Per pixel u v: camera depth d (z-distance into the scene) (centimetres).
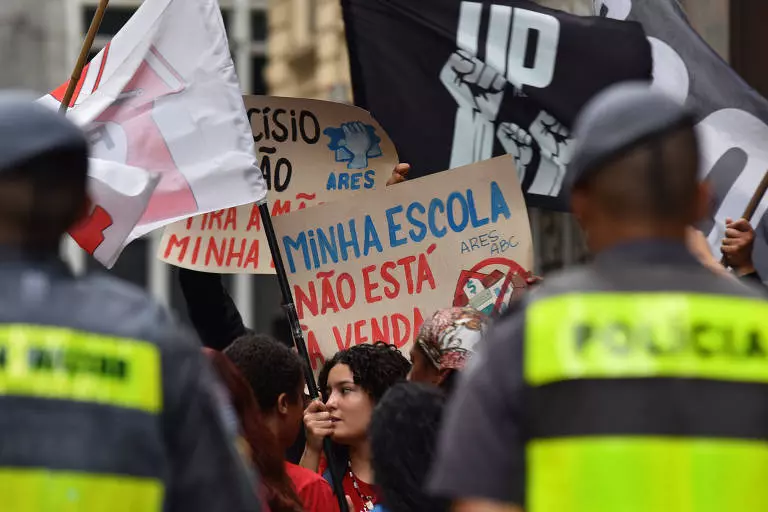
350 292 1462
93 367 661
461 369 1160
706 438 640
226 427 687
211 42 1409
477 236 1461
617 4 1667
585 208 686
